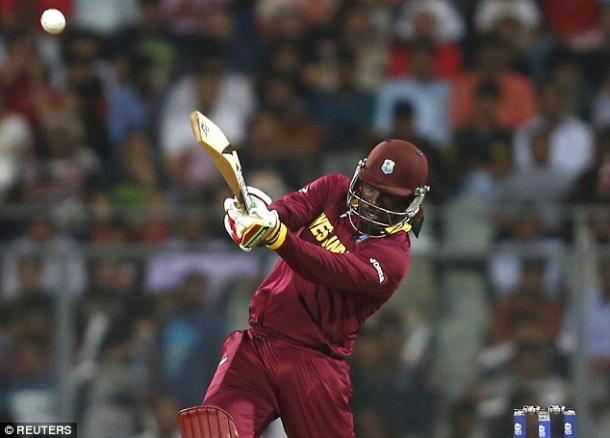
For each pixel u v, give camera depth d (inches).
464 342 1270.9
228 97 1626.5
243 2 1739.7
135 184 1529.3
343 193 791.1
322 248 737.0
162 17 1717.5
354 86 1642.5
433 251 1277.1
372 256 759.1
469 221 1306.6
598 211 1316.4
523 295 1275.8
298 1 1716.3
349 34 1695.4
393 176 757.9
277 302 776.9
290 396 774.5
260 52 1705.2
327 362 780.0
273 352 775.1
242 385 773.9
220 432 740.7
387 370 1267.2
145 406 1254.3
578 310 1278.3
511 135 1606.8
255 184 1467.8
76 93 1616.6
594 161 1544.0
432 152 1501.0
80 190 1519.4
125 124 1621.6
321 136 1593.3
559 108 1651.1
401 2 1732.3
